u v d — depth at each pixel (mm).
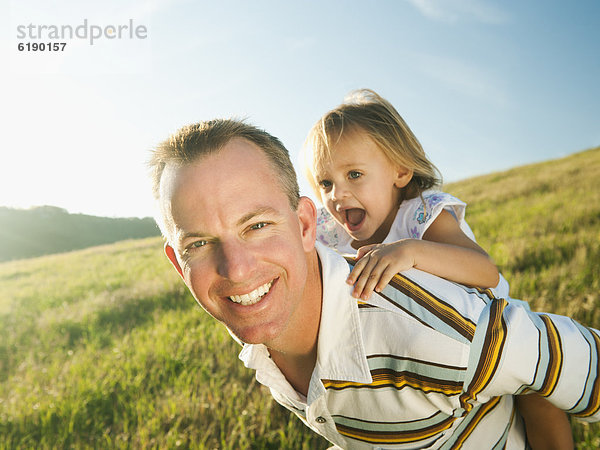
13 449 3904
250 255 1324
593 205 11359
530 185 19031
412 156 2766
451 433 1639
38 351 6738
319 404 1580
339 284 1492
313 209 1571
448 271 1757
